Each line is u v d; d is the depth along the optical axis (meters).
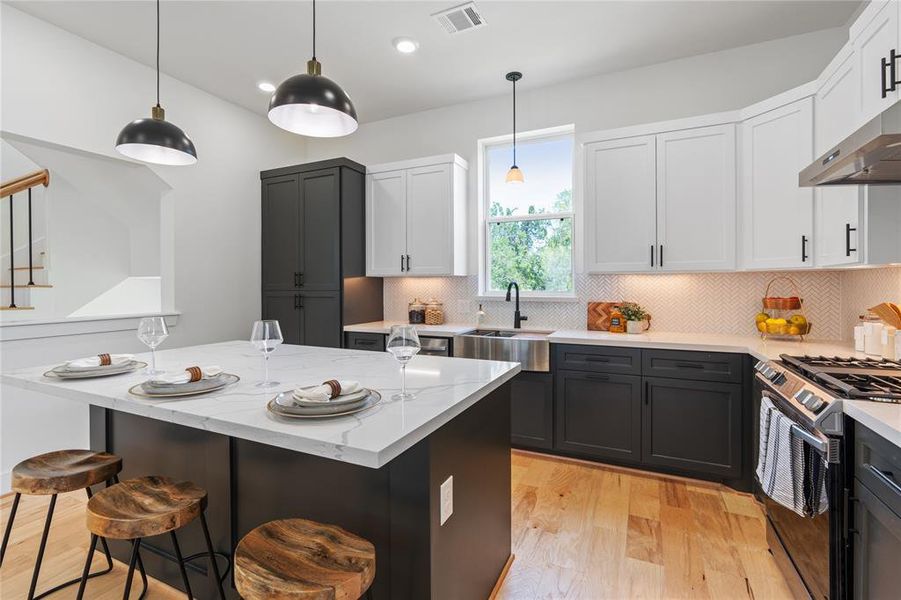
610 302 3.46
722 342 2.67
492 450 1.76
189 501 1.39
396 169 3.99
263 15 2.71
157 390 1.45
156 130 2.06
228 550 1.61
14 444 2.67
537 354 3.07
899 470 1.09
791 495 1.50
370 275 4.11
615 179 3.09
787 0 2.58
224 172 3.90
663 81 3.30
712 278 3.17
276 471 1.50
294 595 0.97
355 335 3.78
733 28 2.87
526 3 2.61
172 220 3.49
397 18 2.75
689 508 2.39
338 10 2.67
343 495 1.39
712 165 2.82
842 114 2.08
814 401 1.46
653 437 2.76
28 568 1.92
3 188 2.62
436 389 1.53
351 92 3.77
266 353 1.68
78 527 2.26
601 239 3.13
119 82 3.14
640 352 2.78
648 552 2.00
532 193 3.91
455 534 1.42
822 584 1.43
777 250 2.56
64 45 2.84
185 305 3.57
